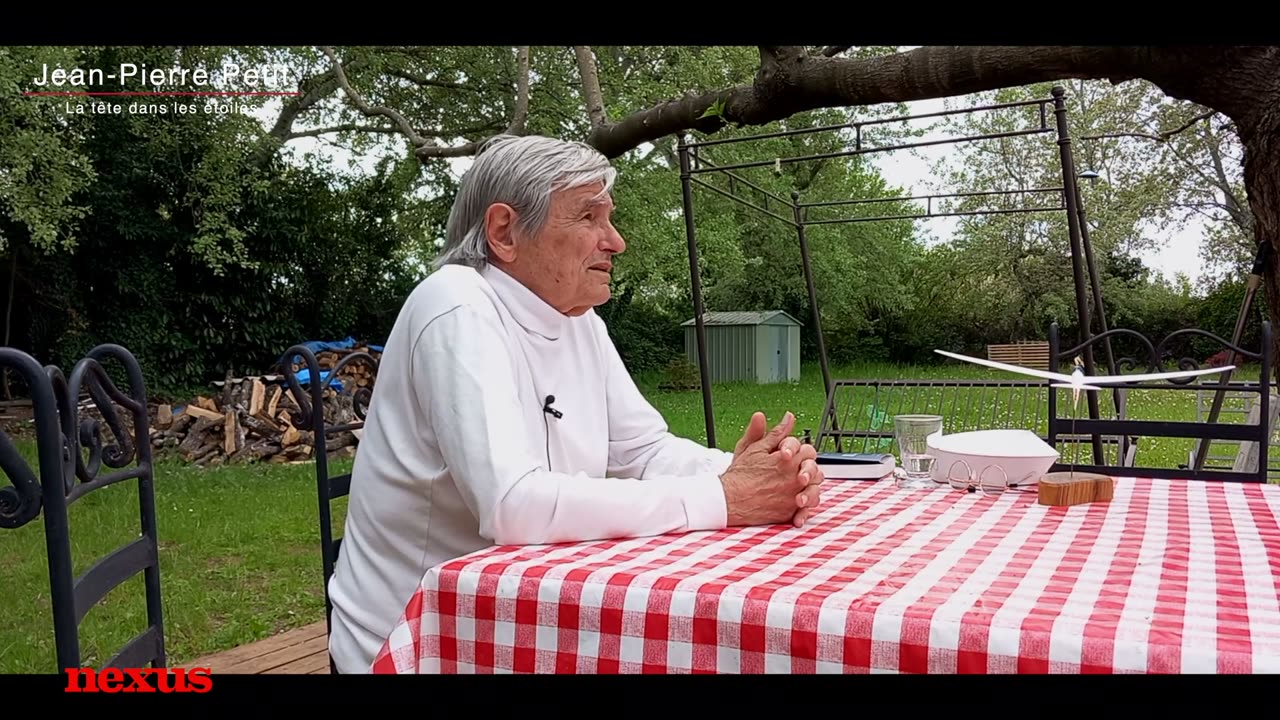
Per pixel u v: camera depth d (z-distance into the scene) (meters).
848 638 0.98
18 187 9.53
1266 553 1.25
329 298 14.52
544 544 1.33
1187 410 9.57
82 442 1.31
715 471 1.85
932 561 1.21
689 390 18.41
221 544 5.41
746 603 1.03
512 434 1.39
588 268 1.66
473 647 1.18
